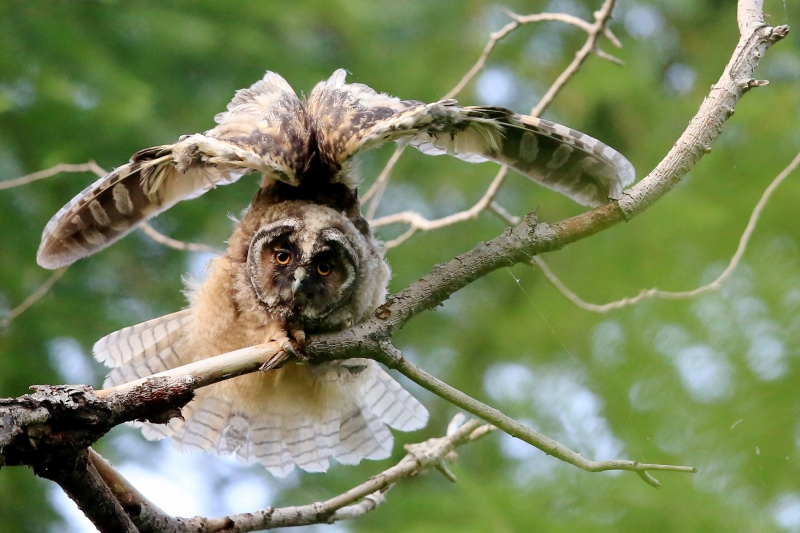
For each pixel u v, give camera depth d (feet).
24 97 49.26
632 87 63.21
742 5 27.61
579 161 25.79
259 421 31.27
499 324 55.83
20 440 18.30
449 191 63.10
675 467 22.12
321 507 26.78
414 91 63.82
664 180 25.76
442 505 38.88
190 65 56.95
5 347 47.11
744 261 46.91
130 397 19.35
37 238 49.83
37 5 52.29
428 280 24.54
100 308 50.55
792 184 50.11
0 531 44.32
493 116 24.90
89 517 20.85
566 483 38.47
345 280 28.17
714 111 26.18
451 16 68.69
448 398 23.25
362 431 32.04
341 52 64.64
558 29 68.28
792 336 42.78
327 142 26.78
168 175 26.76
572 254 52.29
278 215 28.12
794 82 60.49
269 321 27.89
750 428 39.83
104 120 49.42
